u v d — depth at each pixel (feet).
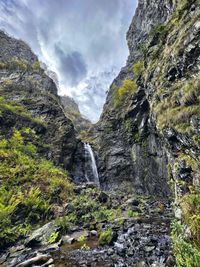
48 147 115.14
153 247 41.34
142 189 116.26
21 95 146.82
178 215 41.04
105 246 44.93
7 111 114.83
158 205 82.89
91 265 36.88
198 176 45.34
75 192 84.33
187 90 55.52
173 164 61.77
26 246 49.37
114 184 130.21
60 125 131.54
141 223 58.59
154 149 109.40
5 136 102.53
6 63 206.69
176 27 82.12
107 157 140.87
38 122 123.75
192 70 62.64
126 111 140.36
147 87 102.12
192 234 30.30
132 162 127.54
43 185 77.05
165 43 91.40
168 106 67.77
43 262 39.50
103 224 58.18
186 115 54.08
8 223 56.13
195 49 61.82
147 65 108.17
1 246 50.11
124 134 139.13
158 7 160.15
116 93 174.29
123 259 38.17
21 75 186.29
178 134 57.16
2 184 69.72
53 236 51.21
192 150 51.39
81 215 64.90
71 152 124.88
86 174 130.52
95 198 78.89
